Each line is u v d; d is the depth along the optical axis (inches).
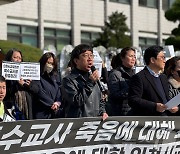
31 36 1512.1
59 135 216.4
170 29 1979.6
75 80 231.9
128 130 238.2
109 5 1760.6
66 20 1625.2
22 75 291.9
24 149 207.5
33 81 294.2
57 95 299.7
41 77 300.4
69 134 219.5
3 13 1396.4
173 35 1469.0
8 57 314.0
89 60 233.9
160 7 1940.2
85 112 230.2
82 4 1672.0
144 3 1892.2
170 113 268.8
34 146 209.9
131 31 1834.4
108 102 302.8
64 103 241.8
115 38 1551.4
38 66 296.5
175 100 243.8
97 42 1562.5
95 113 233.9
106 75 381.4
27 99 289.4
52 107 289.7
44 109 295.0
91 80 232.1
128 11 1835.6
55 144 215.6
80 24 1662.2
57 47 1590.8
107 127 231.0
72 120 219.8
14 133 204.7
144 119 242.5
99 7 1732.3
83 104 230.2
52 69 303.4
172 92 279.1
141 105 248.8
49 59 303.7
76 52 234.1
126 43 1567.4
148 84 254.8
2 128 201.3
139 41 1871.3
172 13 1354.6
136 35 1845.5
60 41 1603.1
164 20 1962.4
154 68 258.7
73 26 1636.3
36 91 292.8
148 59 259.3
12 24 1454.2
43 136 212.4
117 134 234.2
